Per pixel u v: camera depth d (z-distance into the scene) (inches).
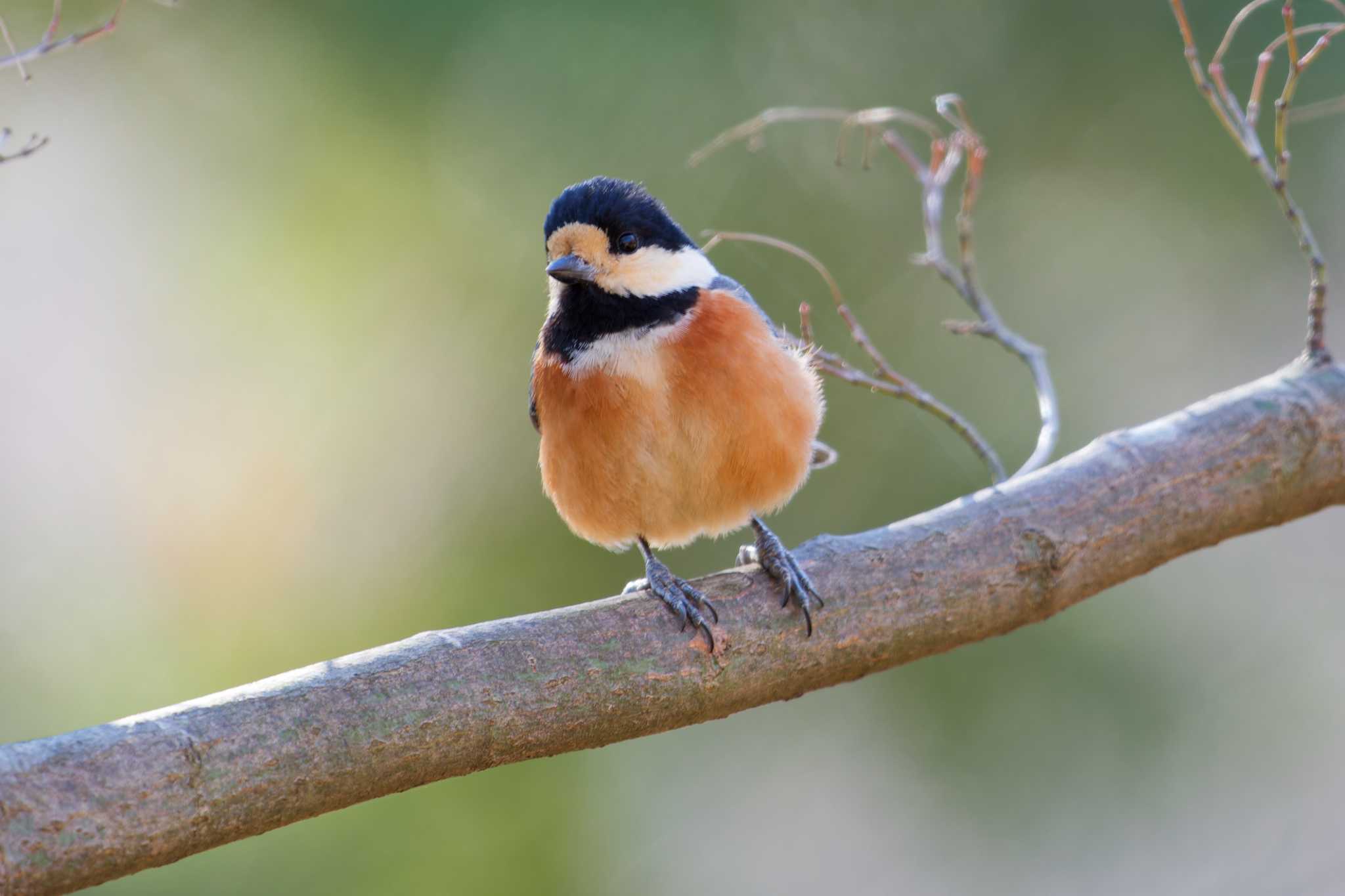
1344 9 273.6
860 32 499.2
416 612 463.5
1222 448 280.8
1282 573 541.6
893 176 494.0
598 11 484.1
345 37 479.8
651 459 283.1
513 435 470.9
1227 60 489.1
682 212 479.2
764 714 537.3
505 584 462.6
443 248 481.7
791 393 285.1
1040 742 480.1
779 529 480.4
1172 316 523.5
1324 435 285.1
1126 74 500.4
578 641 227.8
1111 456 277.6
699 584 247.8
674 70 485.4
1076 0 500.1
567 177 477.4
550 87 481.1
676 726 238.8
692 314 283.9
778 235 483.2
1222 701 498.6
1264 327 527.8
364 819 423.5
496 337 474.9
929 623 257.4
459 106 479.8
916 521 265.4
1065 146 505.0
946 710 488.7
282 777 199.2
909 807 514.0
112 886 392.5
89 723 454.0
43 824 182.2
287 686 205.2
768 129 488.1
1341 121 491.2
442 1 478.3
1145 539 274.5
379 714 207.5
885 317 487.2
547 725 222.5
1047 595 267.0
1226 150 499.2
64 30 469.7
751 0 493.7
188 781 192.1
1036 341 502.3
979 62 502.9
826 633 248.7
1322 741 498.9
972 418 485.4
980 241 500.1
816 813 538.6
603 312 285.1
